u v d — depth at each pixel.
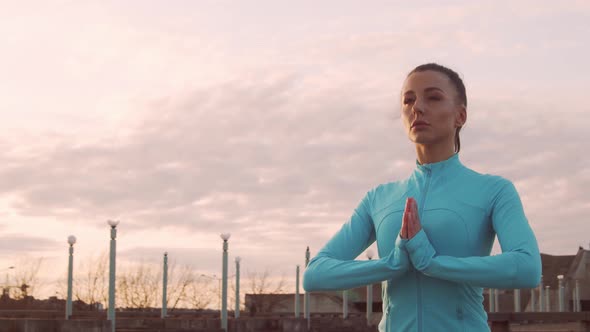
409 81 2.74
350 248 2.90
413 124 2.71
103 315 37.91
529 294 81.06
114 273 26.89
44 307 55.00
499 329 36.41
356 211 2.97
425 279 2.60
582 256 83.56
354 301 70.94
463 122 2.77
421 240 2.51
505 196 2.63
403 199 2.76
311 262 2.79
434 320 2.58
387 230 2.74
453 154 2.76
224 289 30.27
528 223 2.61
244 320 29.94
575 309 74.94
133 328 27.42
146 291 62.56
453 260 2.48
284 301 73.44
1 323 19.69
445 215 2.62
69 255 32.53
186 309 59.47
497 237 2.62
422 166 2.77
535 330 39.28
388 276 2.56
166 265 42.06
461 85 2.75
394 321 2.66
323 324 33.97
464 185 2.68
